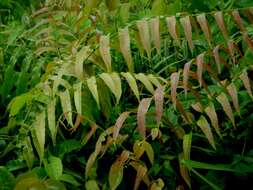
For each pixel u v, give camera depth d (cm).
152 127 78
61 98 69
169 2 97
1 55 103
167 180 76
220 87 78
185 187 78
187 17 72
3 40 116
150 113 75
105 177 76
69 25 112
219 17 73
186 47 89
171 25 71
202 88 86
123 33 71
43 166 77
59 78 72
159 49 70
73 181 69
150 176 76
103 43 71
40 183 64
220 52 88
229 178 76
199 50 93
